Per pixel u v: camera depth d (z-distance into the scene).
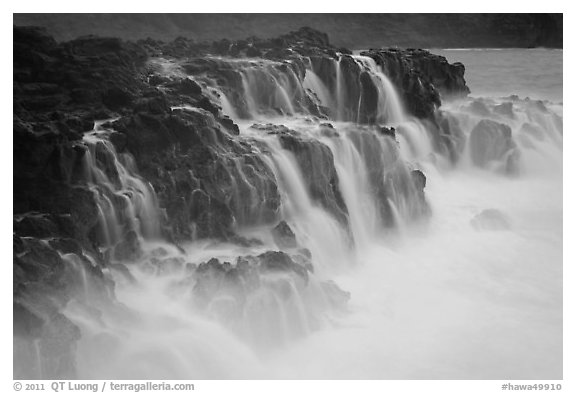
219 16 68.00
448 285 29.14
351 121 40.62
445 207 37.44
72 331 20.33
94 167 25.98
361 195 33.50
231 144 29.44
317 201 30.77
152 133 28.02
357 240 32.38
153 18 63.47
